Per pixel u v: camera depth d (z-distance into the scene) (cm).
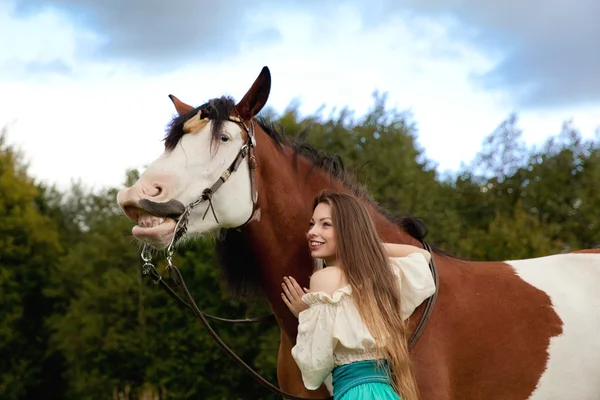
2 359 1786
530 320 296
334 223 264
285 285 291
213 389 1305
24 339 1802
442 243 1157
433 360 274
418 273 265
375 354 246
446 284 291
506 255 1074
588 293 314
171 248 265
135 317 1468
